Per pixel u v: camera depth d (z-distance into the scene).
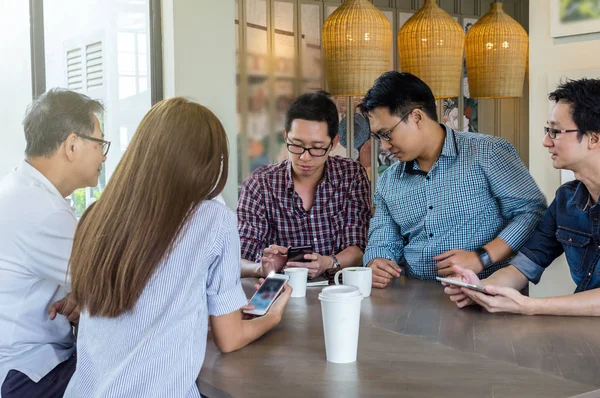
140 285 1.37
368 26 3.43
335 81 3.53
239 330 1.60
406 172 2.67
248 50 5.21
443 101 6.34
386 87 2.46
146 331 1.38
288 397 1.30
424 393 1.30
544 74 3.15
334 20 3.49
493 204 2.59
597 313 1.89
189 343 1.40
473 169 2.56
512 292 1.93
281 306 1.83
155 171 1.40
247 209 2.94
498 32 3.80
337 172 2.96
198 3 3.70
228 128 3.84
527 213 2.47
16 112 3.32
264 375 1.44
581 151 2.02
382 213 2.78
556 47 3.09
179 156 1.41
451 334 1.75
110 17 3.59
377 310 2.04
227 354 1.60
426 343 1.66
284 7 5.41
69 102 1.99
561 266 3.16
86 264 1.40
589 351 1.56
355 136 5.83
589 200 2.11
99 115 2.08
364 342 1.68
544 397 1.27
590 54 2.95
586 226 2.10
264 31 5.30
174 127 1.42
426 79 3.56
